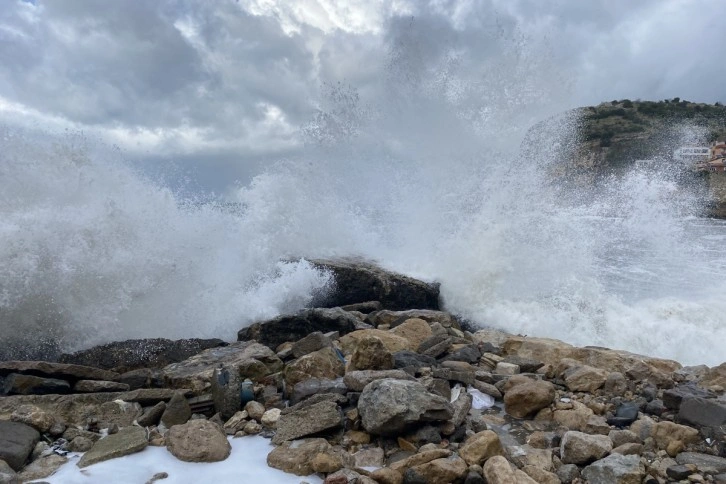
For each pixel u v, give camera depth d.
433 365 5.55
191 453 3.70
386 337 6.20
